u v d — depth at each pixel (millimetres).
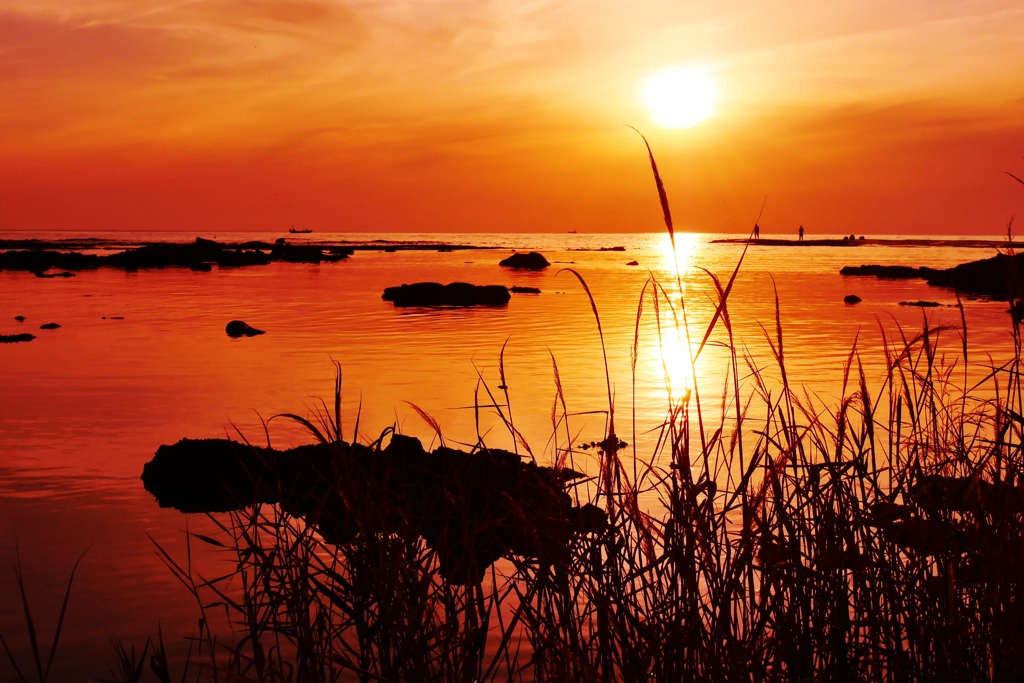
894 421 3025
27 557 4660
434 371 11289
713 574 2195
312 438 7504
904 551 2418
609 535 2404
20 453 7059
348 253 64438
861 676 2367
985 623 2277
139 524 5223
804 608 2250
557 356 12672
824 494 2398
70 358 12695
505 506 2869
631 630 2318
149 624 3809
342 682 2672
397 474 2912
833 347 13539
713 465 4879
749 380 9859
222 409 8875
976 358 11234
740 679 2170
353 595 2451
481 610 2486
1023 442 2586
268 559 2539
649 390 9500
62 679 3307
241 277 35156
